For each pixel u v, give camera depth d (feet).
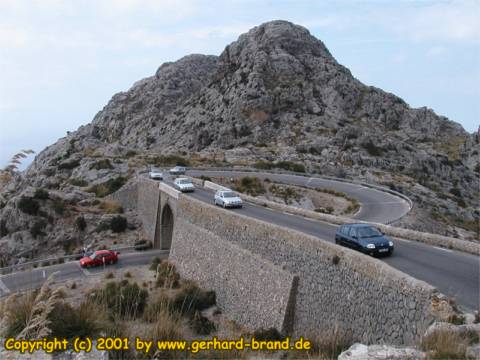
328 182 231.50
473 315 38.34
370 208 161.27
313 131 383.04
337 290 56.49
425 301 40.73
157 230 174.91
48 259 155.33
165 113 520.83
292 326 65.77
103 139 551.18
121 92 638.94
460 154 426.51
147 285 107.14
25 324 28.73
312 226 96.07
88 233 191.52
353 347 30.14
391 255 66.54
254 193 207.51
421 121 487.61
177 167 248.32
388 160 345.10
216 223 101.35
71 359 27.48
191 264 109.91
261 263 77.51
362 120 434.71
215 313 86.22
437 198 279.08
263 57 464.24
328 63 485.97
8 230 192.34
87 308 32.27
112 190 244.83
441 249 71.31
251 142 373.81
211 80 503.20
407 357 27.76
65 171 303.07
